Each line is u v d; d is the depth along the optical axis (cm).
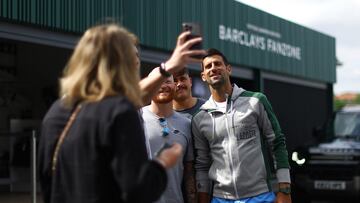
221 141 412
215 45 1224
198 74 1217
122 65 225
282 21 1510
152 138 398
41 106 1158
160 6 1052
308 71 1642
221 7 1252
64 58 1123
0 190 806
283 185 407
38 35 802
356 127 1035
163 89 399
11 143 850
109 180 216
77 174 218
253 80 1405
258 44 1393
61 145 224
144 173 210
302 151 947
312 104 1716
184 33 269
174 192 390
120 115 214
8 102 1098
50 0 800
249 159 405
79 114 223
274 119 412
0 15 721
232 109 411
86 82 224
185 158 421
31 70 1136
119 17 900
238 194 407
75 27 845
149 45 1021
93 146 216
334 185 912
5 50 1078
